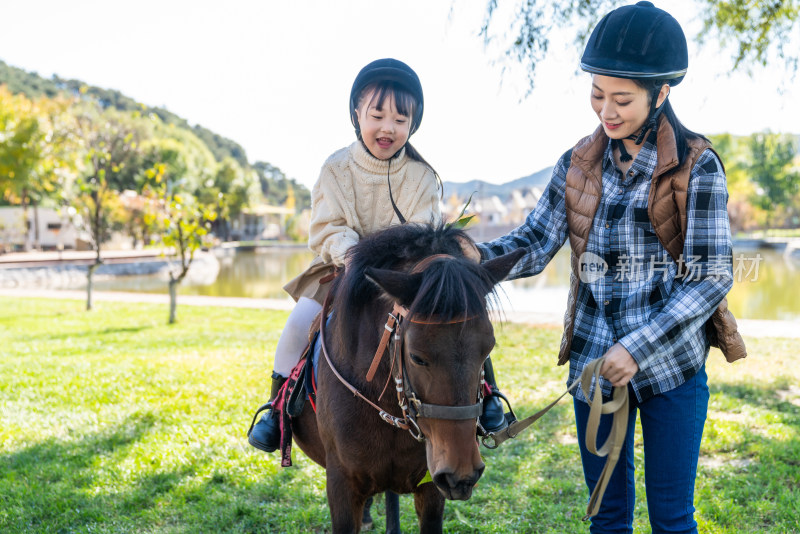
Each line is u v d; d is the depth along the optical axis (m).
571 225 2.04
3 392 5.99
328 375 2.00
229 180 63.84
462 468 1.48
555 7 5.59
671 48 1.71
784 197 43.88
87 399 5.73
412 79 2.17
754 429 4.48
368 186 2.27
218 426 4.87
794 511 3.14
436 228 1.86
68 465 4.09
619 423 1.78
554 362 6.94
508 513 3.32
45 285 23.59
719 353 7.20
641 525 3.13
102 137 13.90
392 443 1.86
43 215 44.38
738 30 5.71
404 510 3.46
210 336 9.43
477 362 1.52
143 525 3.29
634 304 1.91
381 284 1.53
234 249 49.09
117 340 9.12
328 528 3.23
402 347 1.64
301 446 2.41
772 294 15.76
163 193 11.48
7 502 3.55
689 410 1.86
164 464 4.07
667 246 1.84
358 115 2.25
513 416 2.25
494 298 1.63
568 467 3.92
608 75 1.73
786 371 6.15
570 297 2.08
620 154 1.94
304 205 106.50
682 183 1.77
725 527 3.07
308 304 2.44
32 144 22.09
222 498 3.57
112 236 41.81
